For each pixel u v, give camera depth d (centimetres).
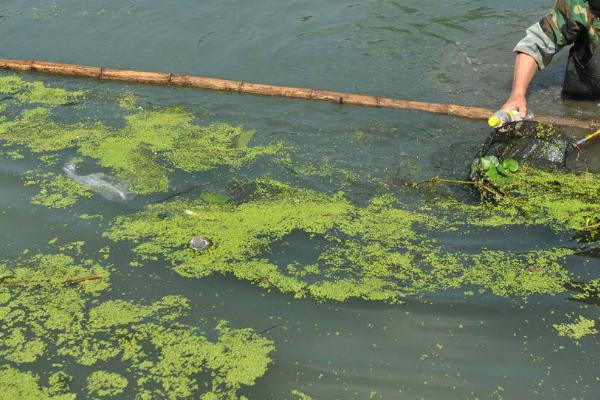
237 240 391
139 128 514
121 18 697
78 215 414
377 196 433
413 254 380
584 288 353
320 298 348
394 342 321
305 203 426
